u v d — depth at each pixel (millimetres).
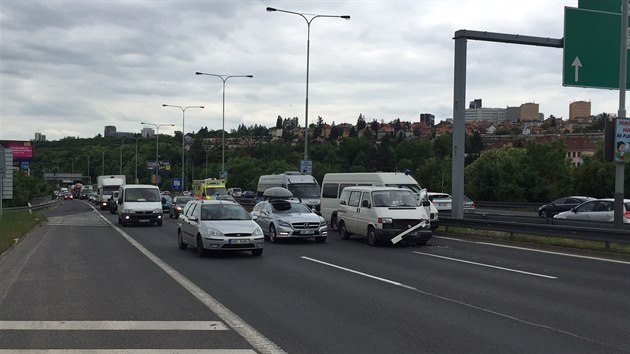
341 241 19906
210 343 6508
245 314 8078
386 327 7320
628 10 17875
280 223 18922
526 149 57719
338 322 7594
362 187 19859
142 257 15250
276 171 82125
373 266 13312
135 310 8328
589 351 6250
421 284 10711
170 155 126625
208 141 172250
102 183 53625
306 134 36438
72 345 6387
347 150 105375
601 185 48844
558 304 8836
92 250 17094
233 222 15422
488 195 57250
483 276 11727
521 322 7617
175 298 9289
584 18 18203
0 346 6312
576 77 18094
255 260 14508
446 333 7020
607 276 11742
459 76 21750
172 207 37969
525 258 14875
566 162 56656
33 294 9625
